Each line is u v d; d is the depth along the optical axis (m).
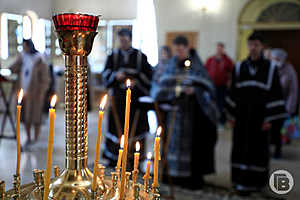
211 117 2.94
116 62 3.20
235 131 2.86
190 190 2.92
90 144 4.49
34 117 4.17
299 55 7.21
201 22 7.77
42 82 4.15
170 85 2.94
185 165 2.95
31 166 2.63
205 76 2.94
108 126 3.32
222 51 6.49
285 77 4.54
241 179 2.84
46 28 5.35
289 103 4.59
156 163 0.80
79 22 0.69
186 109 2.90
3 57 7.12
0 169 1.82
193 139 2.93
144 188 0.91
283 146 4.94
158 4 8.04
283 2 7.06
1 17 6.94
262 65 2.72
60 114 6.75
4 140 4.28
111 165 3.30
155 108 2.79
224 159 4.16
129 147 3.16
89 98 4.90
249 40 2.70
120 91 3.16
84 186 0.75
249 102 2.74
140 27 3.48
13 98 5.55
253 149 2.77
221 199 2.72
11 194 0.87
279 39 7.32
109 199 0.81
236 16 7.48
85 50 0.73
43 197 0.70
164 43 8.10
